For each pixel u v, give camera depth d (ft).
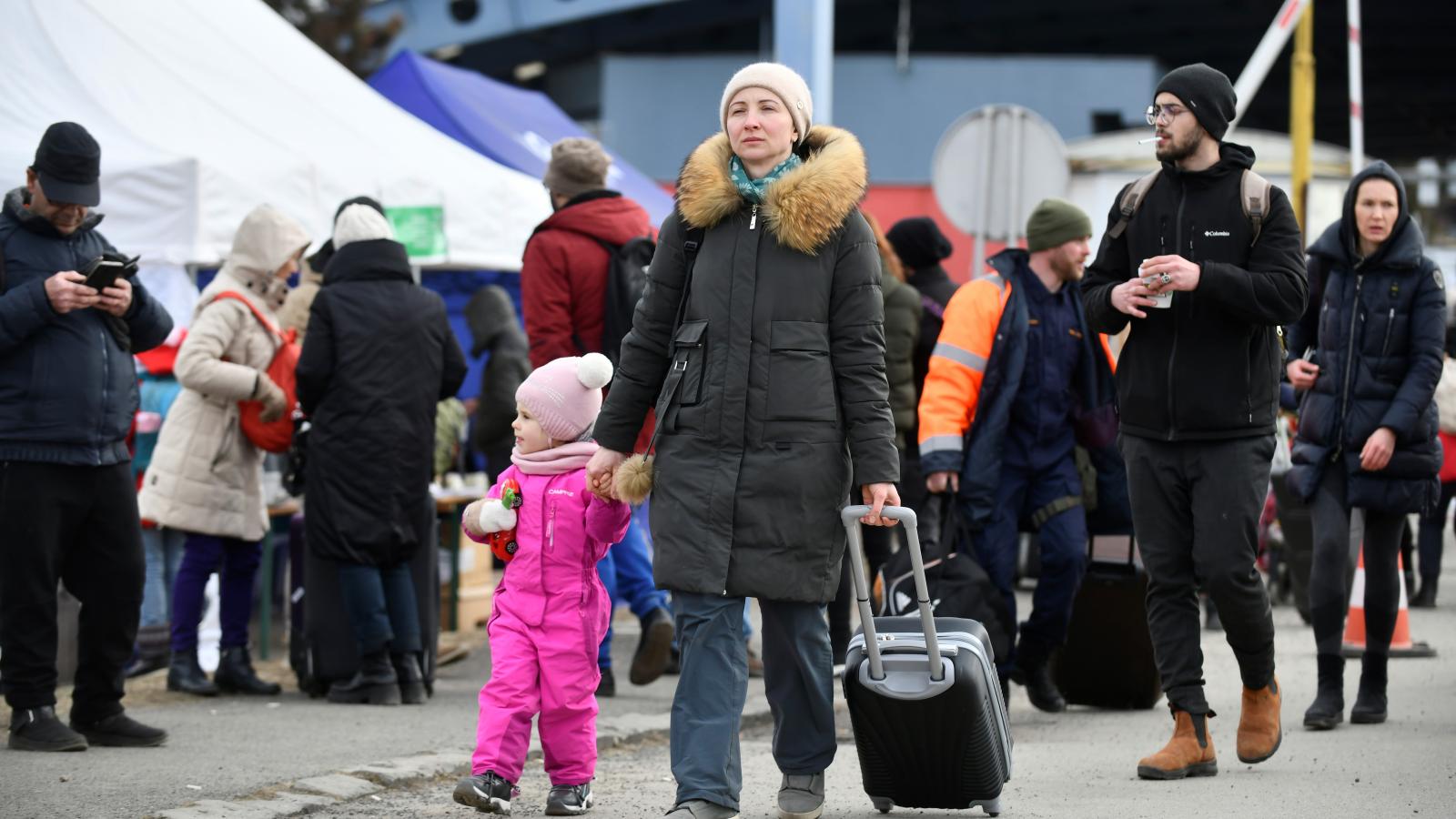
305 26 140.36
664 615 44.34
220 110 58.54
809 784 27.55
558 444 29.60
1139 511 32.53
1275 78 233.14
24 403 34.01
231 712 41.88
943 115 185.47
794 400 25.98
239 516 44.47
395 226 59.57
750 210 26.63
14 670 34.81
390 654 44.21
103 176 50.88
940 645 26.63
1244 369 31.32
